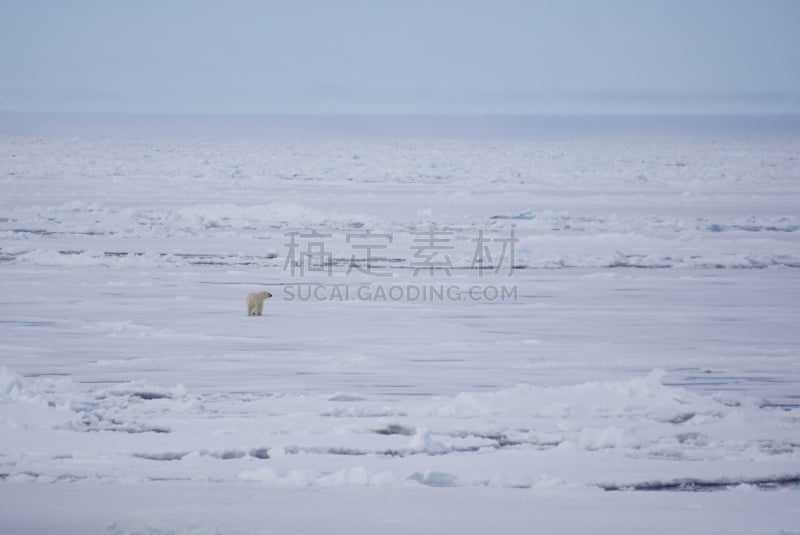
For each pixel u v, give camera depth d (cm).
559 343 4278
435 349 4122
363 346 4166
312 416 3034
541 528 2048
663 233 9150
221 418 3000
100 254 7206
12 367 3700
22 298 5338
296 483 2377
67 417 2945
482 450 2709
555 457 2628
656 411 3119
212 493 2284
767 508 2222
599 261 7131
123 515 2086
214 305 5184
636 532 2033
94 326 4556
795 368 3847
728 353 4112
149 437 2780
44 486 2330
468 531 2019
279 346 4153
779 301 5528
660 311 5147
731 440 2833
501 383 3538
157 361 3834
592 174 18325
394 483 2391
